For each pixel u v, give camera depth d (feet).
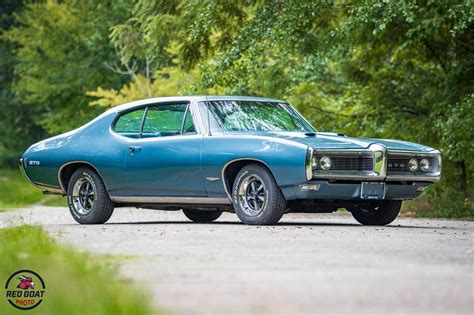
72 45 194.80
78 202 62.03
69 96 197.98
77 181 61.93
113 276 28.02
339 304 23.75
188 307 23.13
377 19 81.97
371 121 101.65
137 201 59.72
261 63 91.25
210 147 55.93
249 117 58.08
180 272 29.48
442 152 93.35
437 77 97.96
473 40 93.50
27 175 64.18
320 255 34.60
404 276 28.71
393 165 55.01
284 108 60.18
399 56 97.19
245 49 88.99
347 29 89.71
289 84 104.58
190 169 56.70
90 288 24.49
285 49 89.86
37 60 196.65
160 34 98.63
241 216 55.21
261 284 26.94
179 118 58.23
